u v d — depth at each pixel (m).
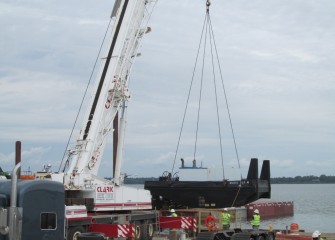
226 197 30.97
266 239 24.31
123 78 24.98
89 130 23.64
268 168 31.91
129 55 25.25
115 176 24.22
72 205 21.23
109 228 21.48
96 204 22.25
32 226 12.61
